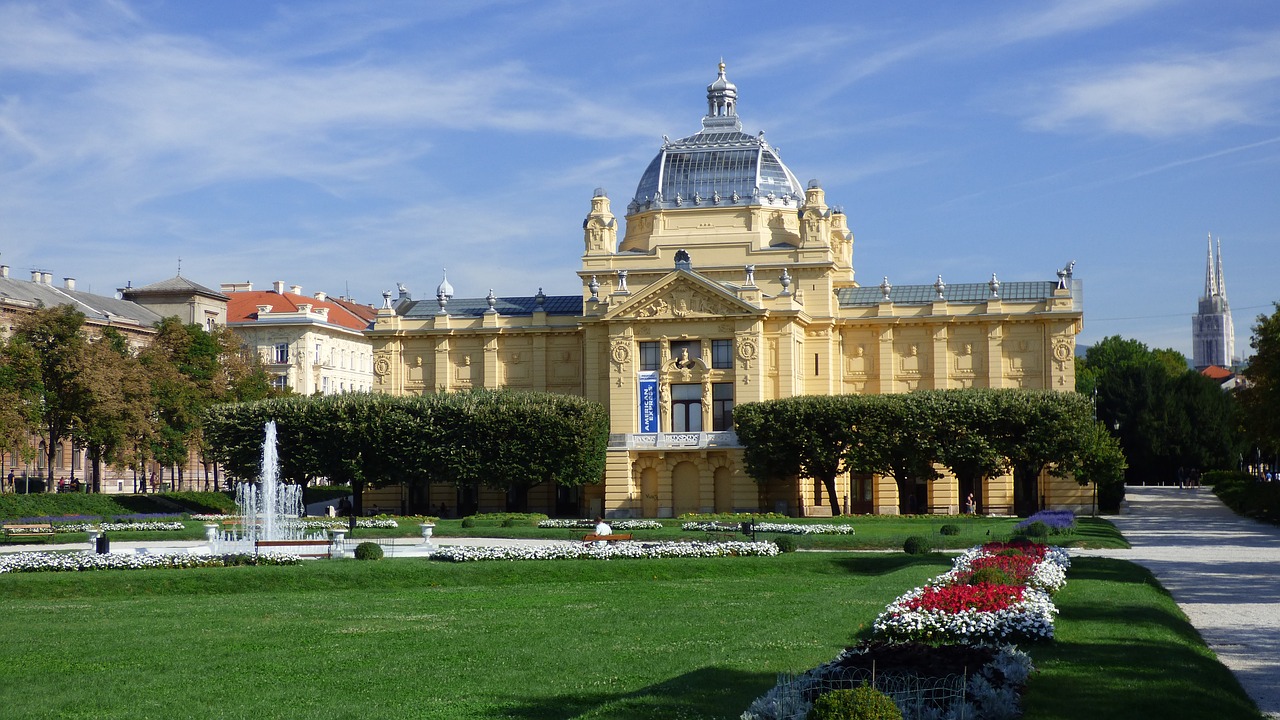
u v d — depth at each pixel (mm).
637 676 36906
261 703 34719
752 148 146375
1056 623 42281
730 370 134000
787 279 135000
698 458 132625
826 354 139500
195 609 53812
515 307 152000
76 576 60656
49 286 187875
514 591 60125
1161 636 39500
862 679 29688
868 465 118750
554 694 34875
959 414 117375
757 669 35250
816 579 64312
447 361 148750
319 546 80062
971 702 29000
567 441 121875
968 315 139625
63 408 132250
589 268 144375
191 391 147000
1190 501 155125
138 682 37844
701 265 141875
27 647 44094
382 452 122250
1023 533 83188
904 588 53812
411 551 81562
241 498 126000
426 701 34375
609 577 65438
